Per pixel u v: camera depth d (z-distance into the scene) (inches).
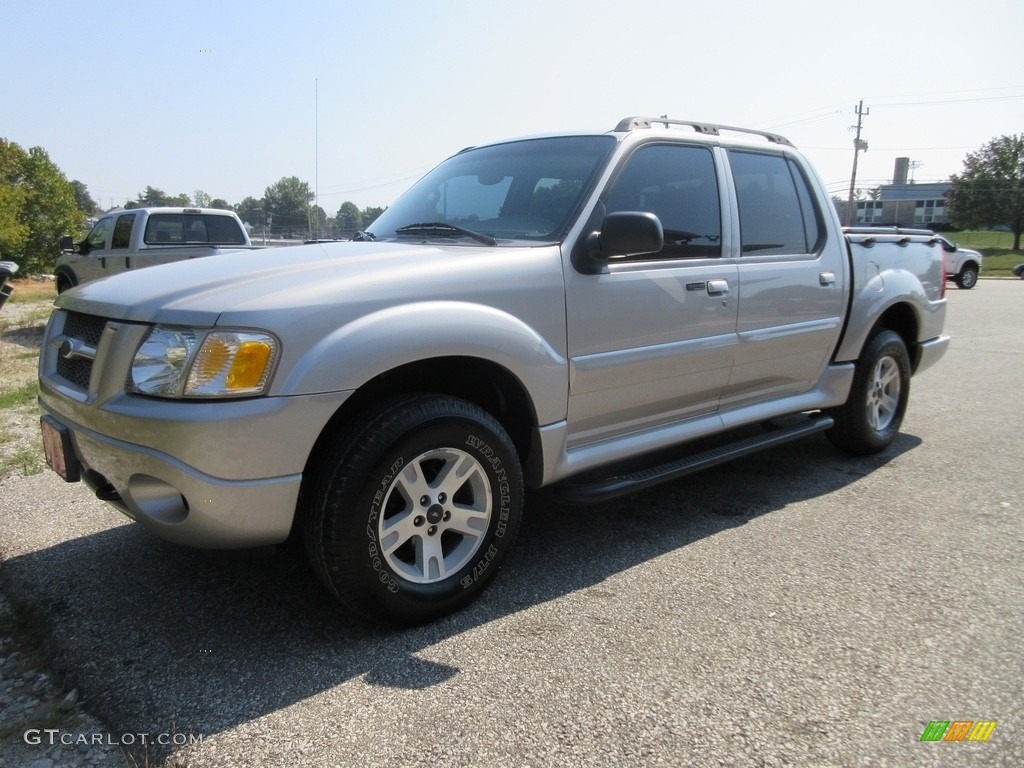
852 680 98.1
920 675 99.2
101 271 438.0
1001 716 90.7
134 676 99.5
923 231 216.4
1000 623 112.8
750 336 155.3
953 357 371.2
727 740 86.2
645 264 136.9
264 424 94.3
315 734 87.4
